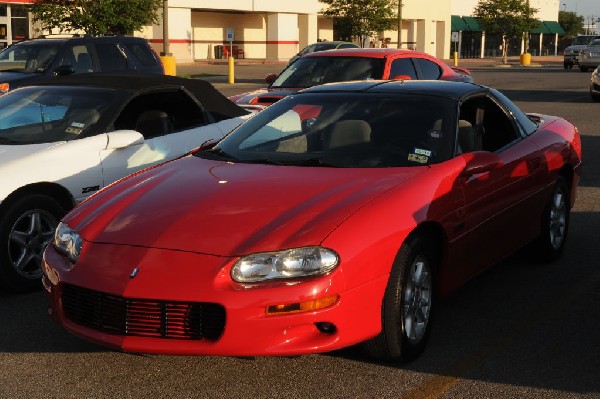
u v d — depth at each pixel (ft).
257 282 12.39
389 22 142.31
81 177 19.54
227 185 14.66
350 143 16.12
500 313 17.06
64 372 14.10
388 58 37.17
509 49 241.76
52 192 19.31
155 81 22.66
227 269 12.47
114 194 15.16
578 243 22.67
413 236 14.06
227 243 12.83
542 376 13.84
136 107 22.06
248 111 25.44
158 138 21.77
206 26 166.61
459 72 44.73
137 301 12.66
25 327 16.46
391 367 14.15
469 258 16.10
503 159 17.31
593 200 28.40
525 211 18.35
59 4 80.79
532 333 15.90
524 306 17.49
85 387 13.47
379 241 13.10
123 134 20.36
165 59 90.07
